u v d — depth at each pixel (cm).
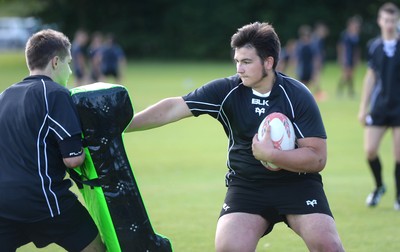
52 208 806
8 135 807
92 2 8450
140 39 8456
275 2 8231
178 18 8444
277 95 859
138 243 839
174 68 6719
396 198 1473
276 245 1198
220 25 8338
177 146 2409
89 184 839
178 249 1160
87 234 838
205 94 880
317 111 859
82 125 823
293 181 861
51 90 809
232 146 891
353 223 1339
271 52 841
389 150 2288
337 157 2155
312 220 830
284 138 832
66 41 862
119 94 830
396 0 8038
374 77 1492
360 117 1511
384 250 1152
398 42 1452
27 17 8712
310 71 3947
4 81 4853
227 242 815
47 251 1168
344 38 4119
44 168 805
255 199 859
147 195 1603
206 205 1498
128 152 2273
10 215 798
